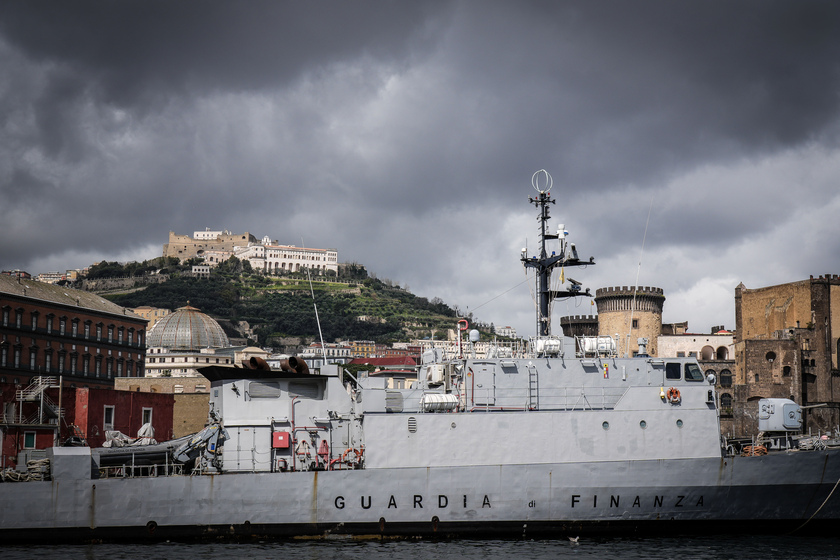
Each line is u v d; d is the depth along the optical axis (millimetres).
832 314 105500
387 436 37062
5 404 57719
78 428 58219
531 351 41969
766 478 38219
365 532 36531
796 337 102938
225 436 37406
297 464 37594
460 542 36625
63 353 113500
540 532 37375
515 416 37625
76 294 124188
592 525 37594
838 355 104625
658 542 37375
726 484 38031
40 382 62844
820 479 38531
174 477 36031
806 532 38969
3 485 34969
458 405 39562
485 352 43344
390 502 36562
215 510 36031
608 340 41031
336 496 36406
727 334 121000
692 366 40469
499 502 37000
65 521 35312
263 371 37688
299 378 38156
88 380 117500
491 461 37219
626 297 119812
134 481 35906
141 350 130125
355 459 37750
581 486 37375
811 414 100375
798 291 107125
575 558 34188
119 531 35688
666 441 38094
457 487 36844
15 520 34938
